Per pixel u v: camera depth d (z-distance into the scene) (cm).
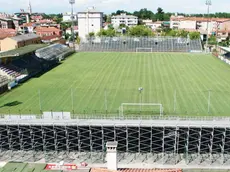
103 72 9412
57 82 8194
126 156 4997
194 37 16962
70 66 10506
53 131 5066
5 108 6053
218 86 7644
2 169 4634
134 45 14675
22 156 5094
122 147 5162
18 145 5297
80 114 5634
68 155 5091
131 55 12988
